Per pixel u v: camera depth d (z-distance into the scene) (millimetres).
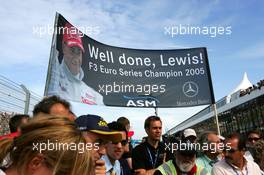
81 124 1947
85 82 4633
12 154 949
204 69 6031
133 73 5426
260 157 3900
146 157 3840
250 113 12039
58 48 4070
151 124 3896
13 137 1017
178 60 5902
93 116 2020
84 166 960
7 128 4445
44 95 3844
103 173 1964
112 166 2986
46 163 928
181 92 5859
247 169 3375
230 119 14734
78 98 4414
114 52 5219
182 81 5895
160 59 5793
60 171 927
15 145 958
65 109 2188
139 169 3732
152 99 5547
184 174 3020
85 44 4656
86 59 4672
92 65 4828
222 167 3359
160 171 3080
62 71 4137
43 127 963
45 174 931
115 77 5172
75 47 4391
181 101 5852
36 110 2150
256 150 3965
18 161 933
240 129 13164
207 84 5973
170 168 3068
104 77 5008
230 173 3293
